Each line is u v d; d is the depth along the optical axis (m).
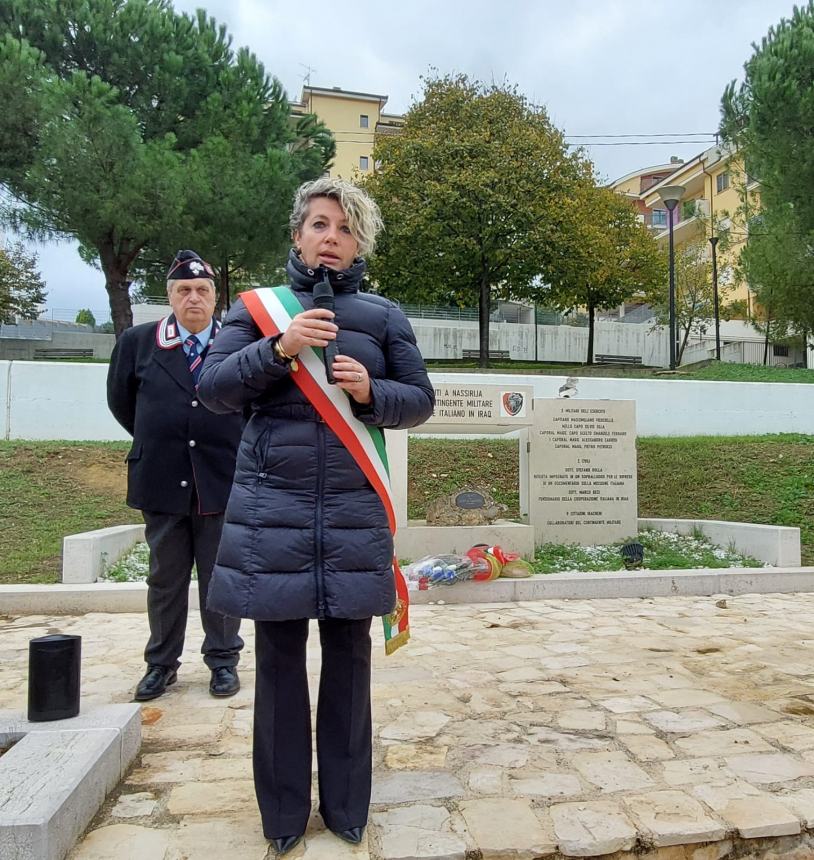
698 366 20.53
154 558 3.73
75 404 10.62
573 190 21.50
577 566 7.35
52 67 14.88
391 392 2.31
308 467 2.25
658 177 53.09
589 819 2.43
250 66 16.77
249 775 2.78
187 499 3.66
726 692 3.84
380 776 2.79
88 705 3.27
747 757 2.97
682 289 28.30
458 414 7.95
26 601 5.57
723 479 9.84
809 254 14.64
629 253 27.66
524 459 8.52
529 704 3.64
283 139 17.36
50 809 2.11
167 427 3.68
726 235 26.88
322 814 2.38
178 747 3.05
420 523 7.76
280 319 2.32
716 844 2.37
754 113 13.97
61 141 13.00
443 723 3.38
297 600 2.17
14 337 28.45
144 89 15.61
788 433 12.31
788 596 6.66
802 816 2.46
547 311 34.75
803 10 14.30
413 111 22.39
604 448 8.52
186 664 4.34
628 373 18.12
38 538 7.21
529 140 20.61
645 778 2.77
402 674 4.15
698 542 8.30
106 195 13.54
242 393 2.23
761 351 29.30
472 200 19.95
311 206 2.43
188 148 16.02
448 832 2.35
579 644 4.86
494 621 5.54
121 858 2.20
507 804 2.54
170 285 3.81
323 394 2.28
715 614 5.85
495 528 7.27
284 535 2.21
